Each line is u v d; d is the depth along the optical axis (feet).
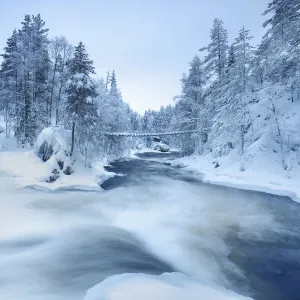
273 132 80.43
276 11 91.35
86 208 49.80
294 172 66.64
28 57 103.96
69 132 85.56
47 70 113.29
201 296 20.42
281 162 72.28
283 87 89.45
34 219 41.88
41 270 25.73
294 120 78.89
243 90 91.25
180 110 142.20
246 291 24.62
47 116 107.76
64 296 20.62
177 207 52.39
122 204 53.78
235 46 90.84
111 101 147.64
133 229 40.29
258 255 32.32
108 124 136.87
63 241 34.01
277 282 26.27
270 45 92.17
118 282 22.16
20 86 109.60
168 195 62.85
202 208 51.90
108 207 51.16
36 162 75.97
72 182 66.69
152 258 30.81
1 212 43.70
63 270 26.03
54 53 107.86
